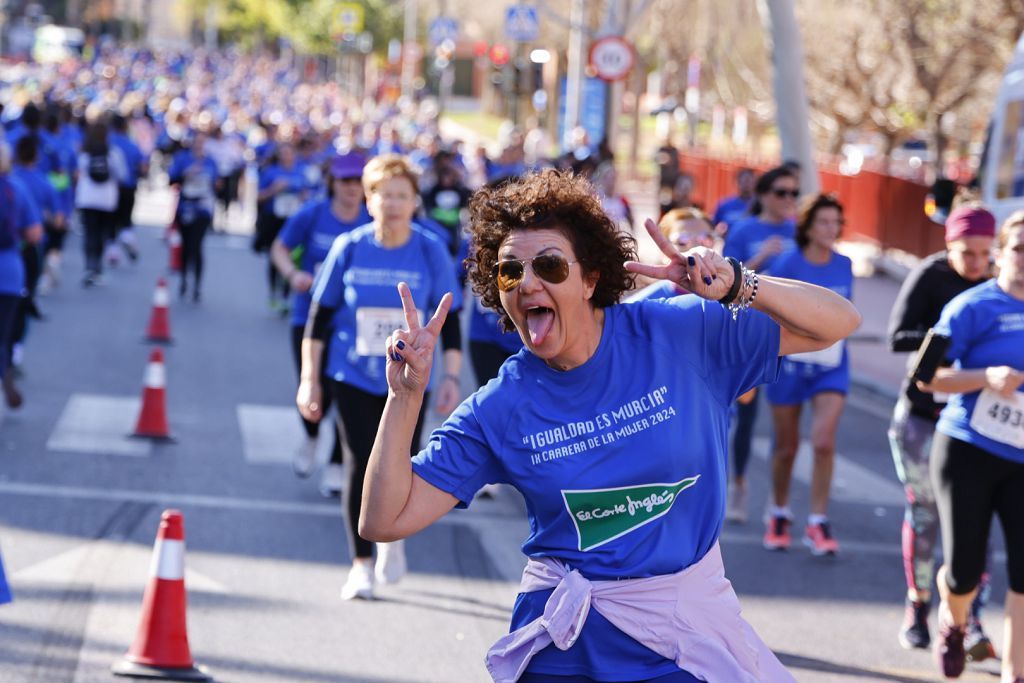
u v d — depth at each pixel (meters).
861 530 11.98
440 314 4.51
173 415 14.73
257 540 10.51
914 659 8.70
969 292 7.69
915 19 37.59
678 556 4.54
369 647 8.34
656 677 4.50
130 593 9.03
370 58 114.12
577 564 4.56
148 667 7.60
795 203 12.38
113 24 194.25
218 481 12.16
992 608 10.00
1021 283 7.61
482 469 4.62
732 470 12.11
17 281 12.84
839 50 43.53
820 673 8.35
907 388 8.78
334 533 10.84
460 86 119.69
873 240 34.72
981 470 7.51
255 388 16.50
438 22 57.88
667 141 43.22
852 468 14.51
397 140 43.53
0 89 69.75
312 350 9.41
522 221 4.48
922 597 8.89
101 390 15.66
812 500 11.05
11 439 13.06
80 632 8.25
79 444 13.09
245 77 122.12
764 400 18.45
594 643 4.53
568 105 39.12
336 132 55.88
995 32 34.72
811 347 4.62
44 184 17.59
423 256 9.37
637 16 37.16
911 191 32.28
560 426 4.52
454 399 9.55
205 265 28.77
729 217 18.83
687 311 4.64
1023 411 7.41
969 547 7.55
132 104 44.41
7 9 156.75
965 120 46.97
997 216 21.84
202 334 20.25
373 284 9.24
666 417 4.52
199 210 23.36
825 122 49.81
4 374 13.12
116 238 28.11
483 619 9.00
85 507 11.03
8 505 10.92
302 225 11.97
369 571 9.29
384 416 4.53
